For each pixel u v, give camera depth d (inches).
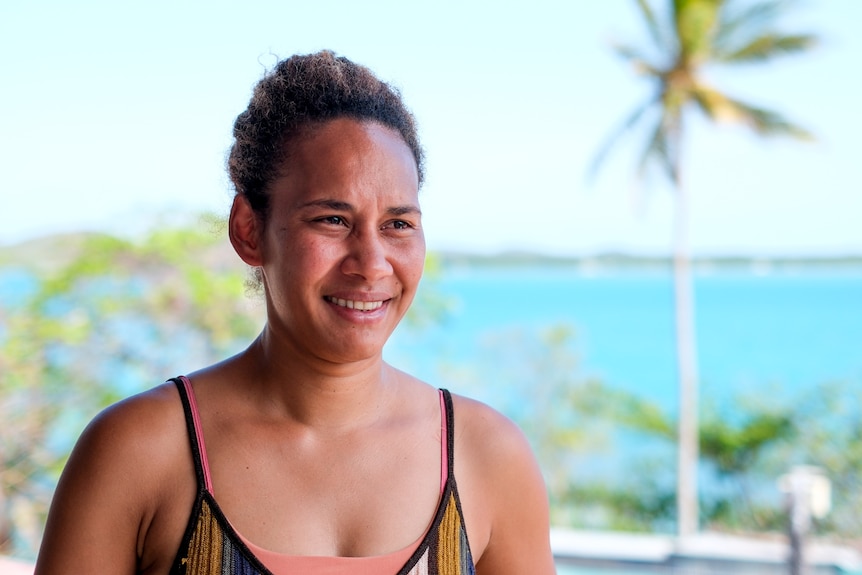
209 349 536.7
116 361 521.7
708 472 763.4
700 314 2480.3
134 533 58.8
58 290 519.8
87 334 516.4
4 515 451.5
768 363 1882.4
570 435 839.1
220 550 57.5
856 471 711.1
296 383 60.5
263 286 66.1
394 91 63.6
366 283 58.2
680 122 914.7
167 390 61.1
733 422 777.6
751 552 506.9
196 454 59.2
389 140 60.5
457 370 897.5
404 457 62.2
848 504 669.9
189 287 531.2
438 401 65.5
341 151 58.6
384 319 60.1
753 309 2513.5
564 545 536.1
